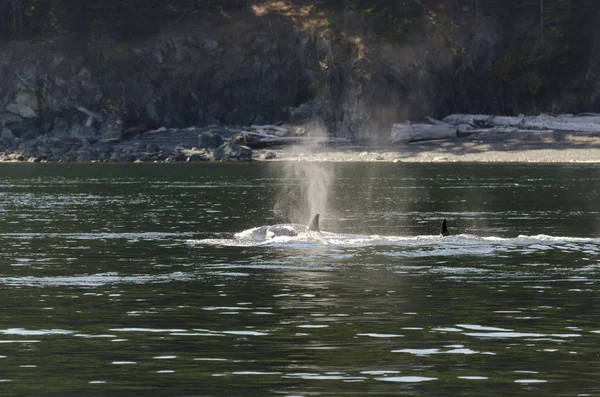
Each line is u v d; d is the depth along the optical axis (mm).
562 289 85688
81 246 123562
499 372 55031
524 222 161250
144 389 51625
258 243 125000
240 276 94438
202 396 50219
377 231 148375
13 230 146375
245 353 60031
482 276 94125
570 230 146875
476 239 127062
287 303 78500
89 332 66875
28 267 102562
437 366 56469
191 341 63656
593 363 57250
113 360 58344
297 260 107250
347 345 62219
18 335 65875
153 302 79375
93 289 86625
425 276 94062
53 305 78000
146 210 188125
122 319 71688
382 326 68500
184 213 181250
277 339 64125
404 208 195500
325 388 51656
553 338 64375
